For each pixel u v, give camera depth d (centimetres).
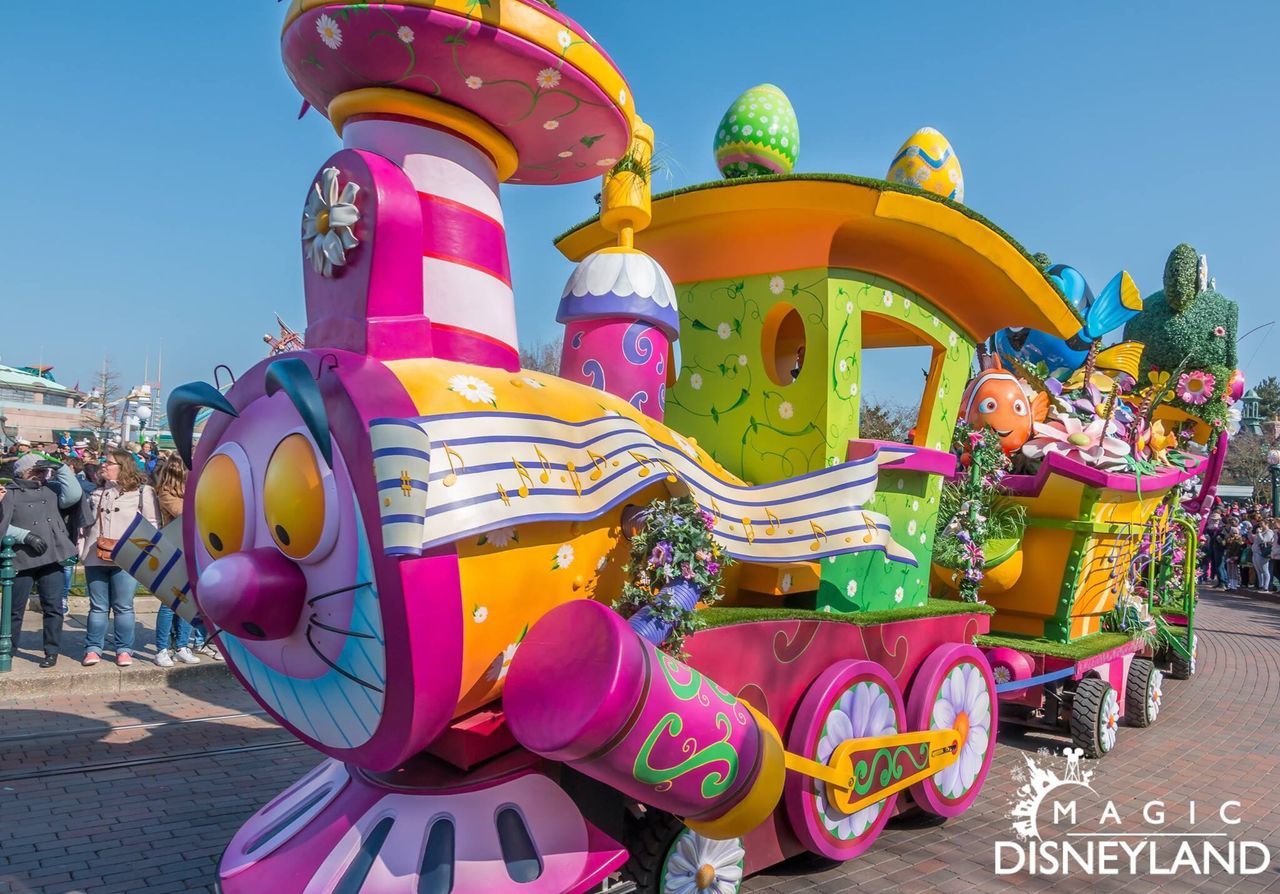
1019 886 445
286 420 288
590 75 307
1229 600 2002
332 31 286
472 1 279
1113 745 719
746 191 446
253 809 504
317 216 301
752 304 475
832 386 451
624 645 270
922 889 434
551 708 269
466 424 275
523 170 360
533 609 299
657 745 273
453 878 280
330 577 274
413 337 294
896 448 455
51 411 4603
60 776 543
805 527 383
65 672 725
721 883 354
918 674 478
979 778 520
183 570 352
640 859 330
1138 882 461
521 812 297
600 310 411
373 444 247
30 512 730
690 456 381
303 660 291
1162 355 1055
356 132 317
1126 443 735
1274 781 650
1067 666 663
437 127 314
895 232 453
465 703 292
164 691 749
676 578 307
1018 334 811
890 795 443
